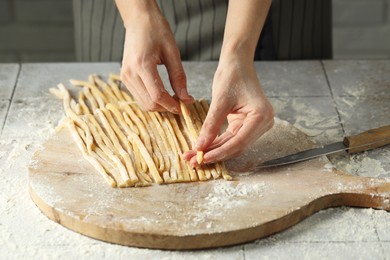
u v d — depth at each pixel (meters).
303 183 1.22
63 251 1.12
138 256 1.11
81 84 1.52
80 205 1.16
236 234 1.12
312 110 1.47
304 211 1.17
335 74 1.60
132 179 1.20
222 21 1.63
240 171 1.25
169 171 1.23
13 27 2.47
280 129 1.36
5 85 1.54
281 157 1.28
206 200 1.18
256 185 1.21
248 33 1.31
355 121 1.44
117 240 1.12
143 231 1.11
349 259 1.11
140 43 1.35
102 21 1.72
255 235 1.14
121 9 1.41
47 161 1.25
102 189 1.19
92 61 1.78
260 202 1.17
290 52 1.71
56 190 1.19
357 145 1.32
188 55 1.69
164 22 1.38
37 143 1.36
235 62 1.27
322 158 1.29
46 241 1.14
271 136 1.34
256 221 1.13
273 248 1.13
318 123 1.43
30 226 1.16
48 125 1.41
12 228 1.16
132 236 1.11
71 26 2.48
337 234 1.16
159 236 1.11
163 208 1.16
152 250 1.12
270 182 1.22
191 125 1.33
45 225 1.17
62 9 2.45
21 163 1.30
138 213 1.14
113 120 1.36
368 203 1.21
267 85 1.55
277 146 1.32
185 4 1.63
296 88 1.54
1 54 2.52
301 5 1.66
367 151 1.34
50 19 2.47
